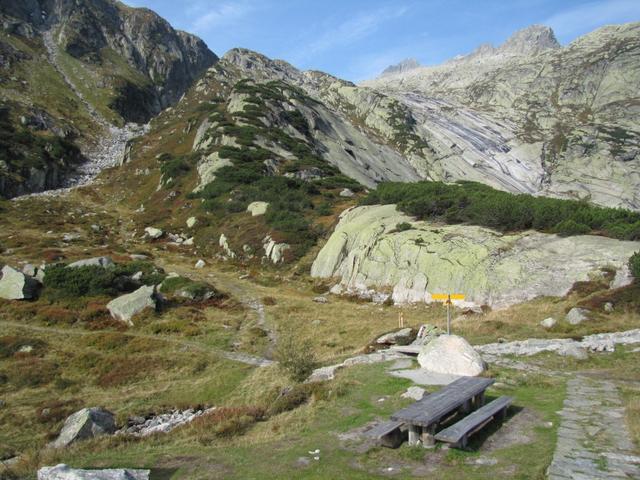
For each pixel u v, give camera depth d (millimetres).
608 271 30203
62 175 102812
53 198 85812
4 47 158875
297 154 88875
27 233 58781
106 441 13344
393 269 39344
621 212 37031
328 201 64938
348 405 13914
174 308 34812
